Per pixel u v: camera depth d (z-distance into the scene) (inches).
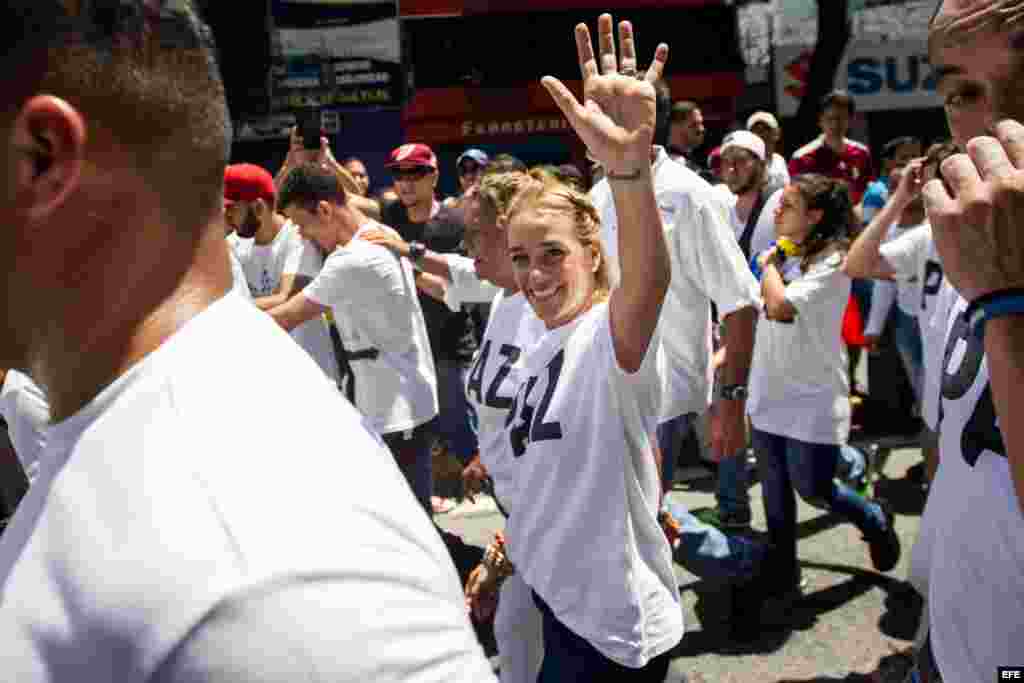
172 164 26.0
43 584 23.0
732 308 127.9
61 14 23.8
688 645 136.9
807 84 426.9
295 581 22.0
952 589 54.0
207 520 22.5
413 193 221.1
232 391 25.2
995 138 44.8
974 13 47.3
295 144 241.3
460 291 158.2
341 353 166.7
